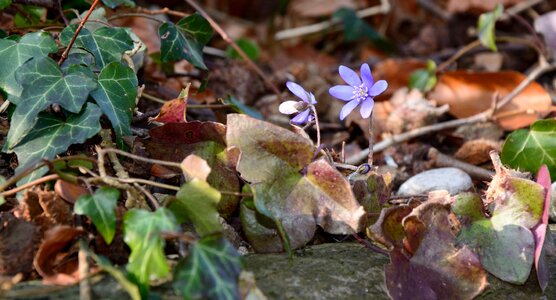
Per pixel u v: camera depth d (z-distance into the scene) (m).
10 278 0.34
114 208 0.35
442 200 0.36
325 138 0.58
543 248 0.38
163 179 0.41
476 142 0.52
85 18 0.41
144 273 0.33
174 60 0.48
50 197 0.35
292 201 0.37
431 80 0.59
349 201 0.36
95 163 0.38
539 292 0.37
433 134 0.56
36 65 0.39
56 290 0.33
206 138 0.39
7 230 0.35
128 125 0.40
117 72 0.41
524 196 0.37
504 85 0.59
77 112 0.38
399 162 0.54
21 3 0.47
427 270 0.36
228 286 0.32
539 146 0.49
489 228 0.37
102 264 0.33
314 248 0.38
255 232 0.37
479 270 0.36
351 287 0.36
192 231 0.37
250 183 0.38
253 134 0.37
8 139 0.38
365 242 0.38
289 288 0.35
